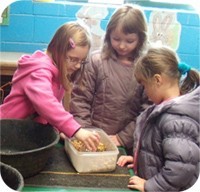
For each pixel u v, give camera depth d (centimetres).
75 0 140
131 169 96
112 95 121
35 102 92
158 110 91
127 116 121
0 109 104
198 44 142
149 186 85
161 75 93
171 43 140
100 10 132
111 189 84
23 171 83
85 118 120
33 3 156
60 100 109
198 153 85
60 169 92
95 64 120
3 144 99
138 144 98
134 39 115
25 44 163
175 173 84
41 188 81
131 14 112
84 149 99
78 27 105
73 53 102
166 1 138
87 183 86
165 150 86
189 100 90
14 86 103
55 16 157
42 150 84
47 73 97
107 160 92
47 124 97
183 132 86
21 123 99
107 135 110
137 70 99
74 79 116
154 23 136
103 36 126
